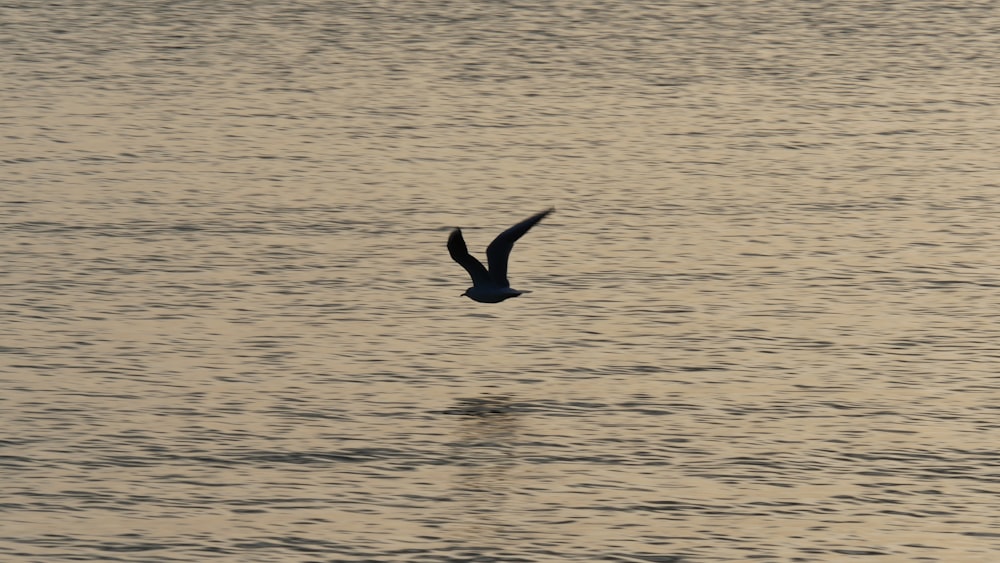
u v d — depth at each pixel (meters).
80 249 55.81
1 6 105.44
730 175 68.31
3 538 34.78
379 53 93.38
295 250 56.50
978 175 68.75
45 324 48.44
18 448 39.38
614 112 79.69
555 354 47.06
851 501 37.25
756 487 38.00
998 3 111.19
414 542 35.03
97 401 42.59
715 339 48.47
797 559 34.53
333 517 36.22
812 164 70.38
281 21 103.00
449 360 46.50
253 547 34.69
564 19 103.81
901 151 72.94
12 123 74.81
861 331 49.34
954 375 45.66
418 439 40.69
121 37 97.06
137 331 48.12
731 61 92.50
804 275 54.91
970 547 35.19
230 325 48.97
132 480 37.81
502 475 38.59
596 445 40.41
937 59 93.94
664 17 105.00
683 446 40.34
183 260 55.00
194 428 41.03
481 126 76.19
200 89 83.50
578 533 35.56
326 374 45.16
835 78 88.56
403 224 59.94
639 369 45.81
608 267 55.44
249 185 64.94
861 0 111.44
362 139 73.12
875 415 42.44
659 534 35.56
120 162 68.19
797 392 44.19
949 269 55.66
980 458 39.72
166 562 34.00
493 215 61.44
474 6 107.94
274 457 39.38
